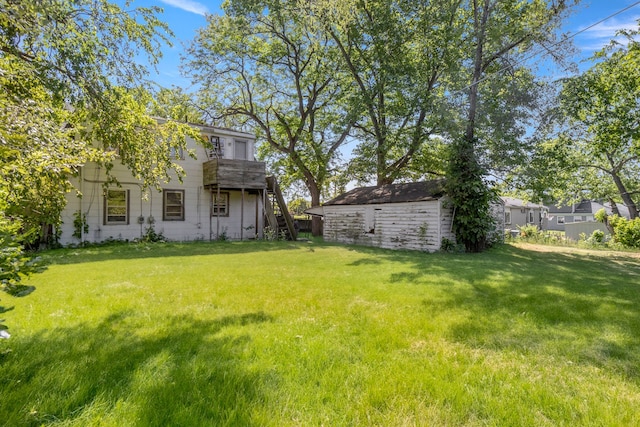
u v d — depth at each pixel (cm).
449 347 278
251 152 1673
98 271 646
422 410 185
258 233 1667
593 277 615
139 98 831
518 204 3338
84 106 751
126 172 1336
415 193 1251
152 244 1249
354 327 322
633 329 327
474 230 1109
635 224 1313
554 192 1652
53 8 562
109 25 697
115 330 305
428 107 1452
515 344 287
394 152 1841
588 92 1215
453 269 697
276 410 181
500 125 1173
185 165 1478
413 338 297
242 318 348
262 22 1780
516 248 1268
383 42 1562
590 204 3506
